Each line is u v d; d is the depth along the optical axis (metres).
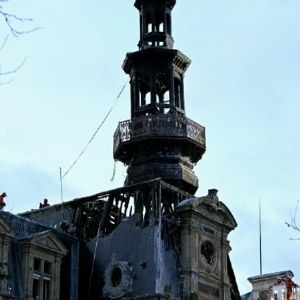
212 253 52.34
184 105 57.75
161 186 51.84
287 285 59.28
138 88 57.44
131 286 49.06
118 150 56.78
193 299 49.22
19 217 50.19
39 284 47.91
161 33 58.62
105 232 52.66
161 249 49.66
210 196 52.81
